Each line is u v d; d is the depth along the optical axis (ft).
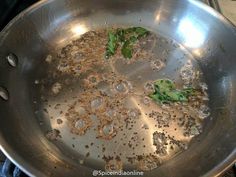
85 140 0.66
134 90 0.73
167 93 0.72
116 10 0.86
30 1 0.86
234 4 0.82
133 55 0.80
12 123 0.63
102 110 0.70
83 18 0.85
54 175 0.58
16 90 0.70
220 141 0.61
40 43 0.79
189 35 0.81
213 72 0.75
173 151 0.64
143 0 0.83
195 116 0.68
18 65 0.73
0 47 0.69
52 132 0.67
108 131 0.67
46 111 0.70
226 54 0.73
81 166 0.62
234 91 0.68
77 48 0.82
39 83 0.75
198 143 0.64
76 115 0.69
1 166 0.60
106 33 0.85
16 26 0.73
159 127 0.67
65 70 0.77
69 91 0.73
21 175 0.56
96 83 0.75
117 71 0.77
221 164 0.52
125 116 0.69
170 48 0.81
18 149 0.58
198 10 0.77
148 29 0.85
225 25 0.72
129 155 0.63
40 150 0.63
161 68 0.77
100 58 0.80
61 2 0.79
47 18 0.79
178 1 0.79
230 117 0.65
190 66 0.78
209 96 0.71
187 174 0.58
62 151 0.64
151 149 0.64
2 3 0.78
